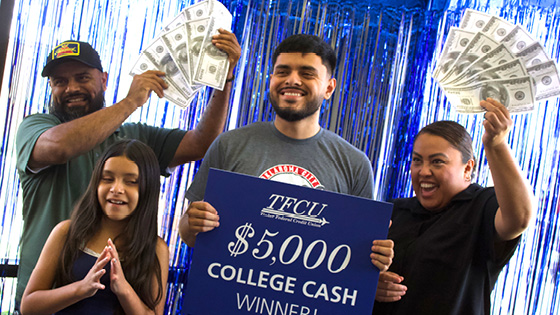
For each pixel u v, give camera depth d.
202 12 1.70
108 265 1.42
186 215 1.60
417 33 2.31
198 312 1.36
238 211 1.37
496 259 1.44
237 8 2.16
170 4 2.12
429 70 2.28
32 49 1.94
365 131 2.27
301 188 1.37
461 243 1.42
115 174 1.45
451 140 1.50
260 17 2.18
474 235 1.42
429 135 1.53
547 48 2.16
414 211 1.57
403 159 2.28
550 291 2.11
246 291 1.36
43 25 1.95
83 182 1.73
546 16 2.17
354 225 1.36
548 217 2.12
